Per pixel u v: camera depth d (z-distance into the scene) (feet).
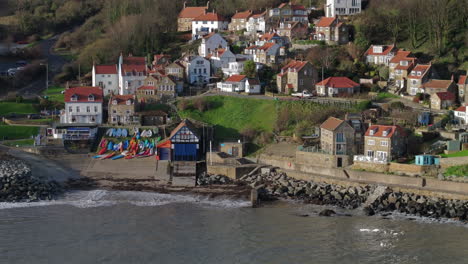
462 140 485.15
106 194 462.60
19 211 416.87
